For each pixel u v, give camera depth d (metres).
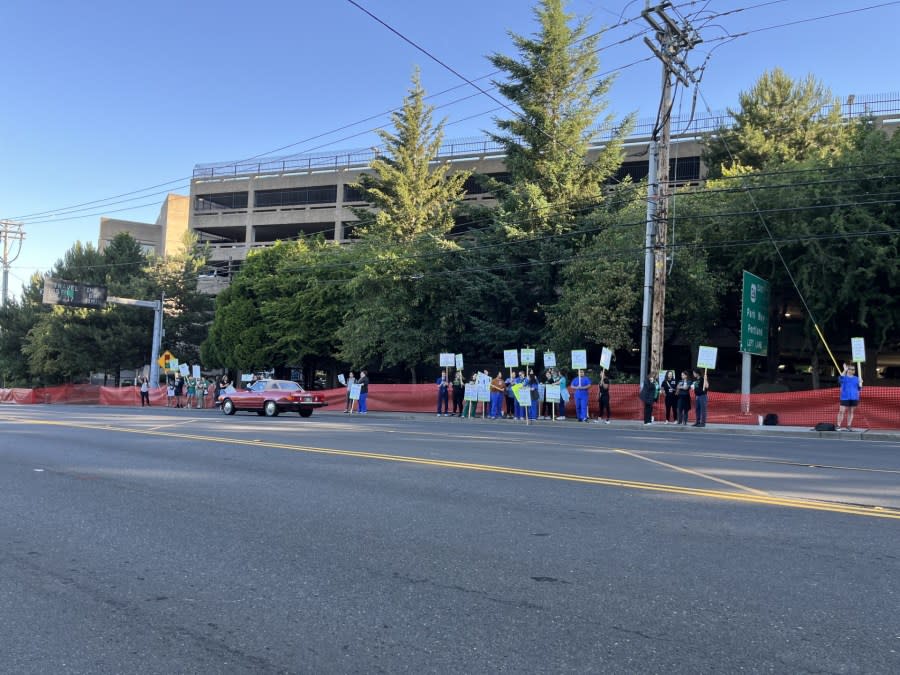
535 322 33.97
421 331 33.59
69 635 4.29
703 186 32.25
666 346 36.84
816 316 27.56
